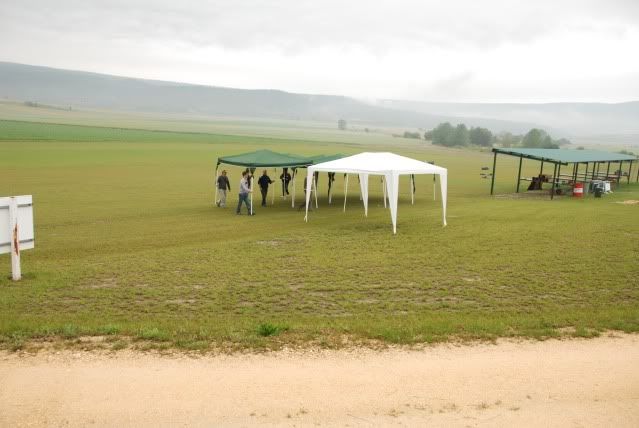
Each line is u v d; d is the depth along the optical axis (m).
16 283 12.73
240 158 28.56
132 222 23.39
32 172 44.88
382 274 13.83
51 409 5.64
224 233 20.70
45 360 6.91
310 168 23.42
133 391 6.06
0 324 8.48
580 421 5.62
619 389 6.37
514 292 12.22
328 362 6.99
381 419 5.57
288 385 6.28
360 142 162.38
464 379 6.55
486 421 5.58
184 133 133.38
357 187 41.78
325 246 17.61
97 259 15.73
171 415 5.56
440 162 82.62
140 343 7.58
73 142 85.06
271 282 12.94
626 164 80.38
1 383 6.22
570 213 25.84
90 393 6.00
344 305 11.07
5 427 5.27
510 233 19.97
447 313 10.40
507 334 8.27
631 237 19.05
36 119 188.50
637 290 12.37
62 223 22.91
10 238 12.90
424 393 6.16
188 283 12.86
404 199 33.75
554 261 15.28
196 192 35.09
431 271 14.15
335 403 5.88
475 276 13.67
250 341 7.70
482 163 81.81
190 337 7.84
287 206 29.48
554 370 6.88
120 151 73.25
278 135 187.88
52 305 10.97
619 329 8.66
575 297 11.80
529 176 56.72
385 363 6.99
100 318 9.84
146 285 12.67
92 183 38.78
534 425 5.52
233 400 5.89
